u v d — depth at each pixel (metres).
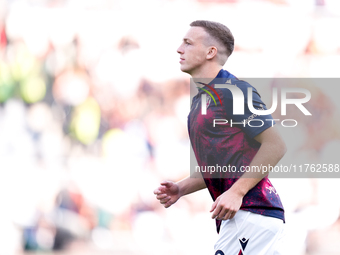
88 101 25.64
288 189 22.58
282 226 8.17
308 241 22.06
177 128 25.41
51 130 25.16
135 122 25.39
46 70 26.05
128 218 22.98
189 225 22.67
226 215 7.52
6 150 24.47
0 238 21.89
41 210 22.64
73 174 23.69
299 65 26.25
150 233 22.77
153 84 25.92
